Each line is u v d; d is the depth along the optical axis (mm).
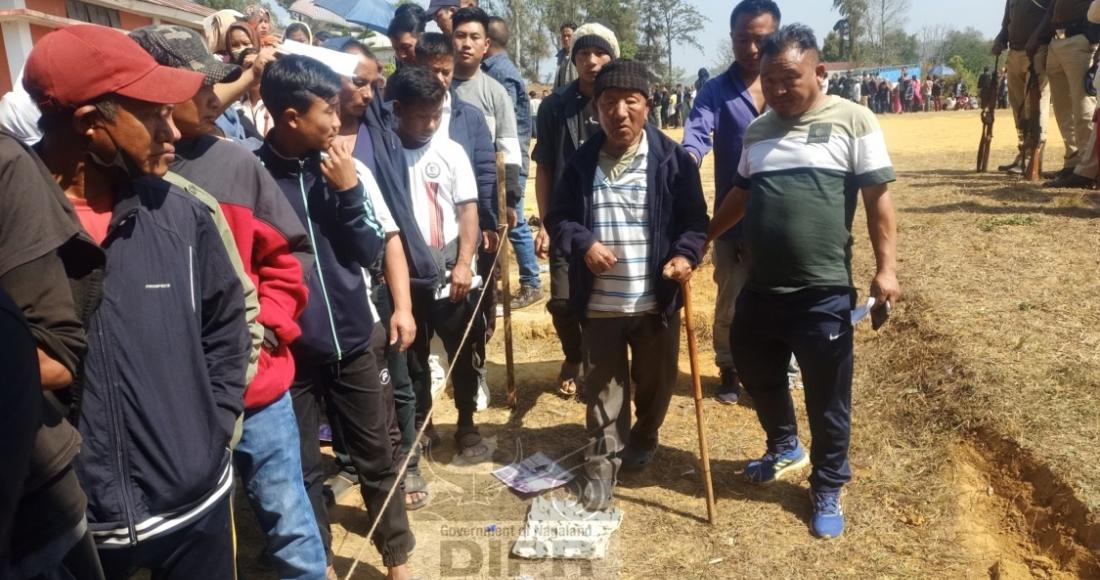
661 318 3779
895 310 5391
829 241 3467
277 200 2676
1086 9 8133
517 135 6031
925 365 4691
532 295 6984
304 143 2898
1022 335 4629
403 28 5703
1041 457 3637
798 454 4113
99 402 1901
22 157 1668
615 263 3646
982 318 4910
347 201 2934
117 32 1942
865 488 3932
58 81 1833
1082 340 4520
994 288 5387
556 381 5594
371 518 3268
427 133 4000
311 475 3172
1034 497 3582
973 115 28266
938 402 4359
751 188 3617
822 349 3521
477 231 4152
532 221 9617
